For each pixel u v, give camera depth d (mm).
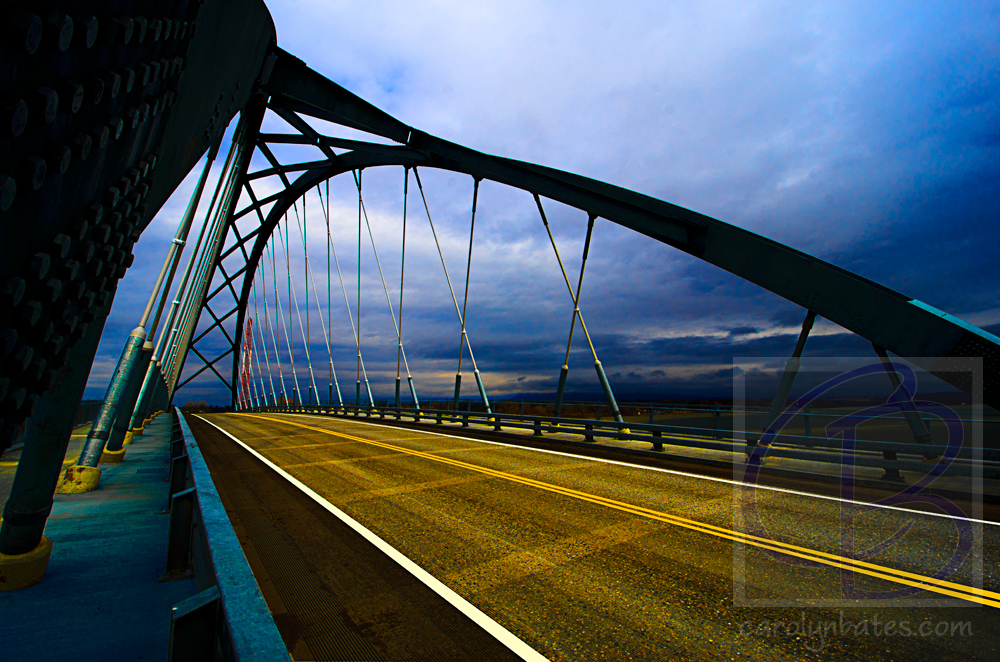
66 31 1889
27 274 2264
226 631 1572
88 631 3344
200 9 3943
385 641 3131
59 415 4254
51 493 4395
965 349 8062
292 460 12047
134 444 17516
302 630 3281
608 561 4578
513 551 4906
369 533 5609
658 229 14109
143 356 12195
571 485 8219
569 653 2984
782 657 2910
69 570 4527
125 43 2668
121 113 3023
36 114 1899
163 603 3838
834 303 9930
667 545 5012
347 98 21562
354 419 34719
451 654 2971
